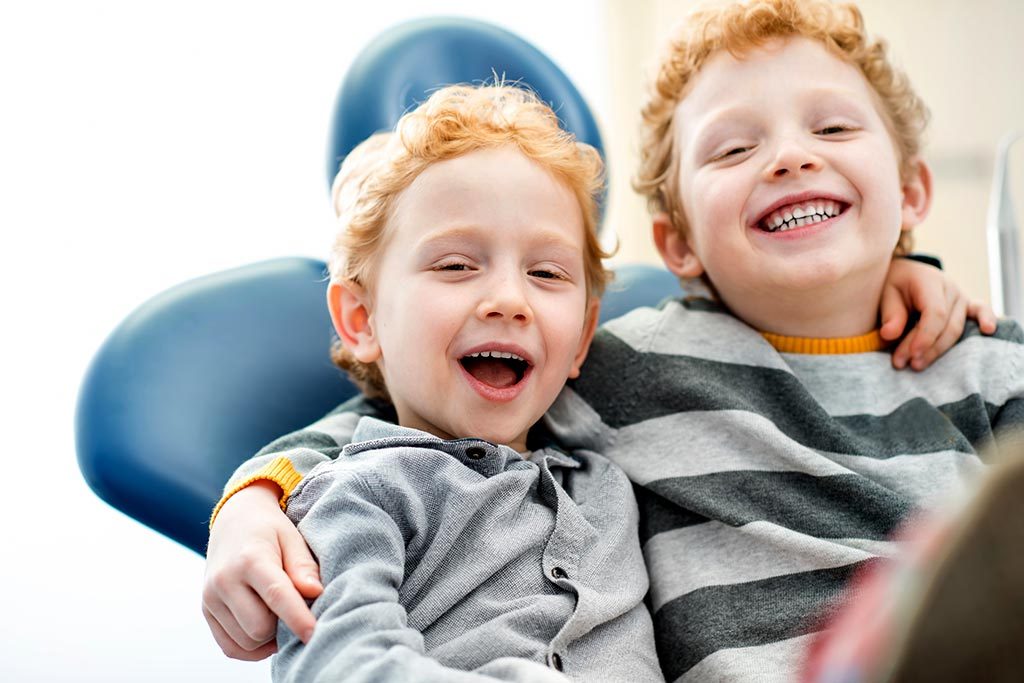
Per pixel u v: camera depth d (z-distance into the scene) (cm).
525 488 85
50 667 158
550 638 79
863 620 39
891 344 109
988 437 99
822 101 104
